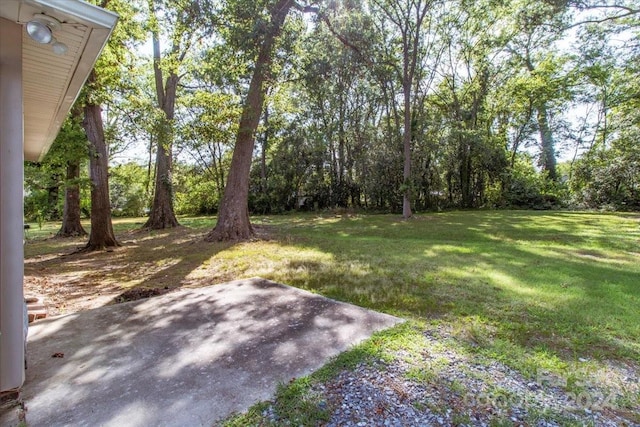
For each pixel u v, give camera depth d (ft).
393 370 7.36
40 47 6.73
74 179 24.89
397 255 21.67
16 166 6.21
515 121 65.77
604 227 33.37
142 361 7.88
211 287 14.70
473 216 46.98
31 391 6.63
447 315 10.73
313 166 67.51
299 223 46.47
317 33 33.45
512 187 60.44
